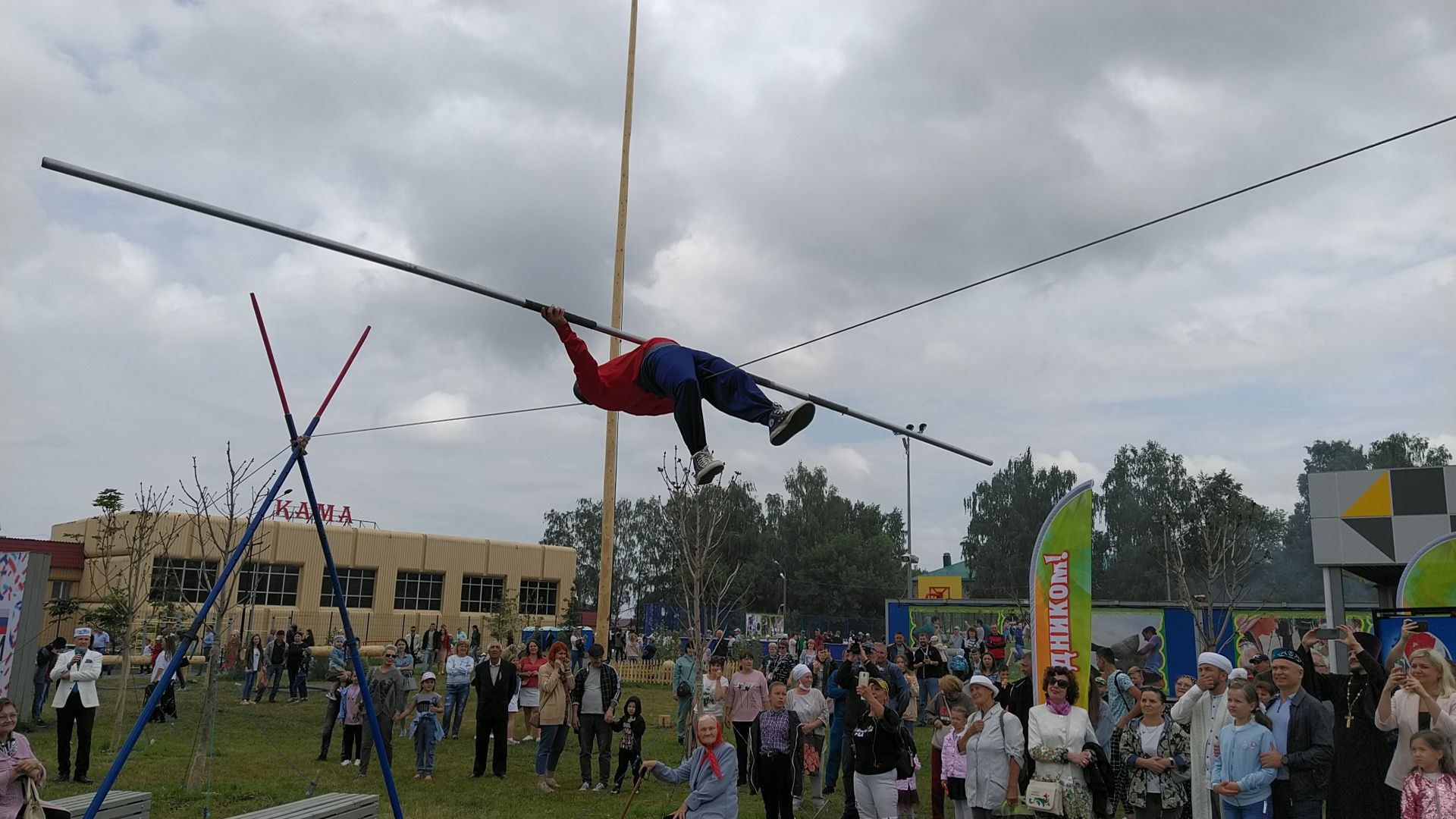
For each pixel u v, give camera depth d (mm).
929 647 19516
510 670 14688
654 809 12219
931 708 11328
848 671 10844
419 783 13773
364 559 46594
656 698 27500
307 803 9164
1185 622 24250
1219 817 8117
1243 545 30688
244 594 32062
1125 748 8680
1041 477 79188
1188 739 8609
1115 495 76375
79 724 13109
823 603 76375
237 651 31984
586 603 83438
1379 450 75188
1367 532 17953
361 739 14422
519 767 15438
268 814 8539
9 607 18156
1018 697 10469
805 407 6516
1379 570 19891
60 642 19781
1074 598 10367
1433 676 6898
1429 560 12336
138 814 9195
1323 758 7297
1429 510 17609
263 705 23875
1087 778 7961
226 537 14195
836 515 80312
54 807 7715
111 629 25781
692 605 19094
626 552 84188
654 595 82438
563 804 12477
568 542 85562
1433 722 6715
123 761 6406
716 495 19922
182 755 15766
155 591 27375
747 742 12609
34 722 18766
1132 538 74438
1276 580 72750
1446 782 6301
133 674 29875
